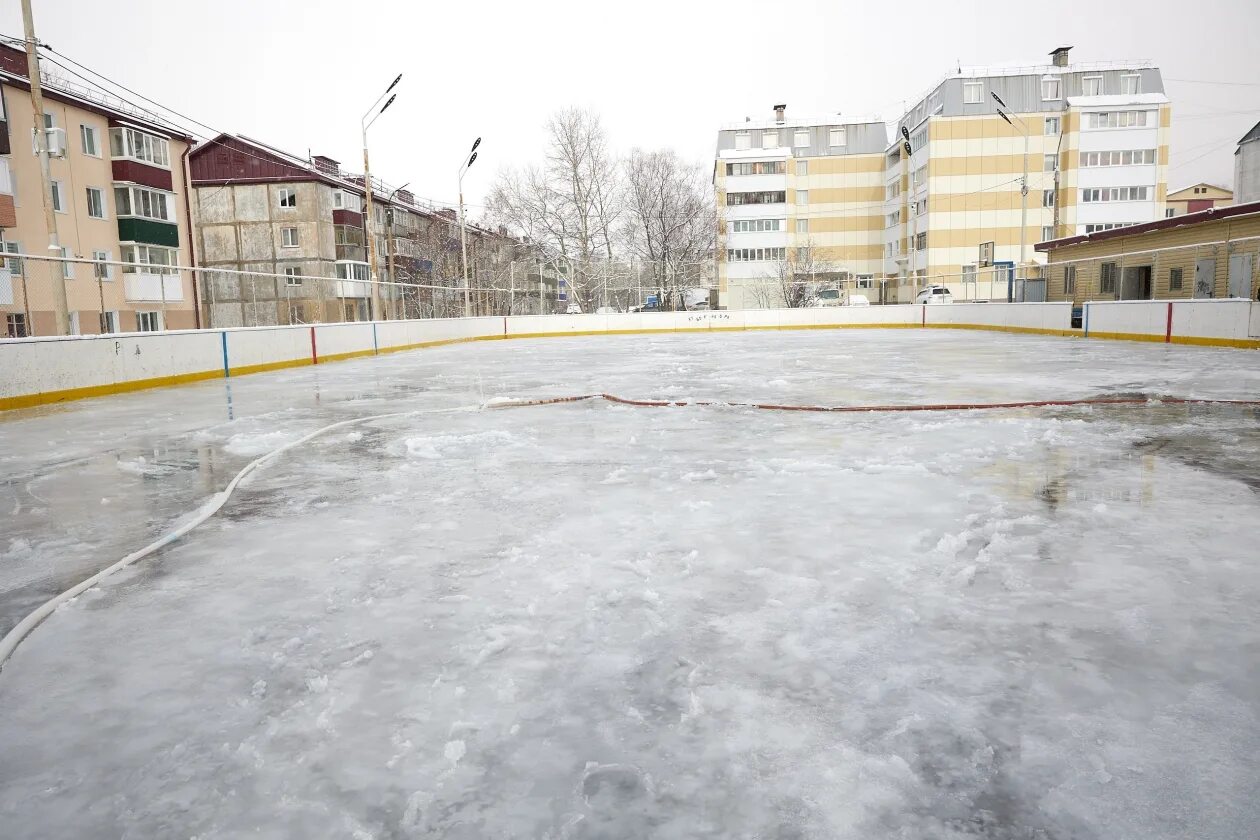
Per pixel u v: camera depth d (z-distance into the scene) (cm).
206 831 204
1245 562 390
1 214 2273
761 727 247
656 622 328
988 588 360
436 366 1878
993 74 5019
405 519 506
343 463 700
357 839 199
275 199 4091
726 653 299
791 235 5841
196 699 275
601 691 272
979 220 5000
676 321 3550
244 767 233
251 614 352
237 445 805
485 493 572
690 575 386
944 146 4991
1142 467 614
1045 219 4988
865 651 298
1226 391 1080
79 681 291
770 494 547
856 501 522
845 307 3494
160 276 1577
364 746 242
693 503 521
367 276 4528
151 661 306
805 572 386
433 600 362
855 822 201
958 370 1457
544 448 750
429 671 291
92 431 924
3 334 1509
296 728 253
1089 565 388
